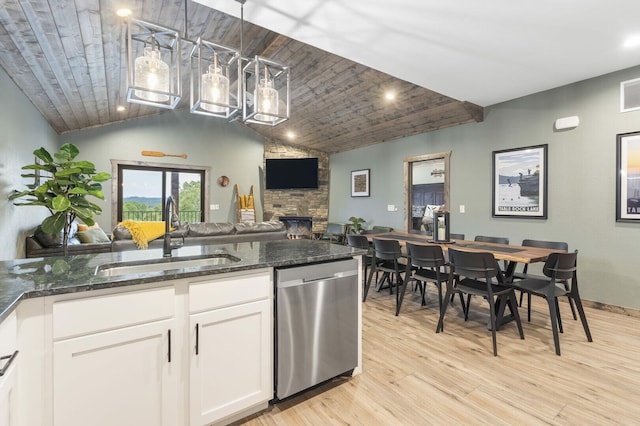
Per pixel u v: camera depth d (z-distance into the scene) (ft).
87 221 10.61
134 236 11.55
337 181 25.36
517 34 9.01
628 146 10.92
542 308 11.72
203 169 24.04
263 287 5.76
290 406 6.15
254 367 5.68
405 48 10.00
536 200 13.39
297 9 8.13
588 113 11.91
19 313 3.82
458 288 9.48
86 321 4.20
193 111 6.77
